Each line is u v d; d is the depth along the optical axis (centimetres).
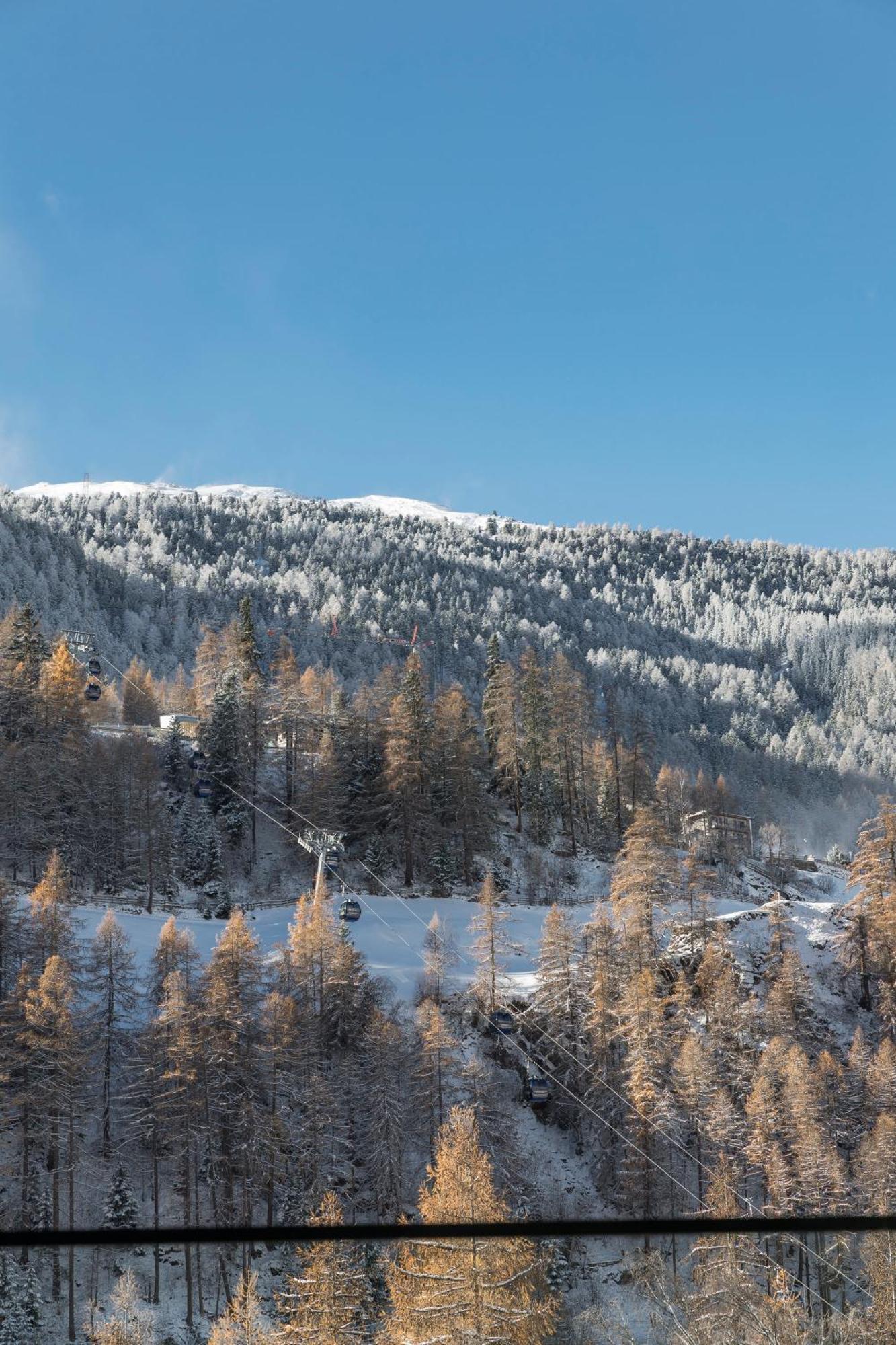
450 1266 3922
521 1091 6694
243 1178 5550
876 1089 6384
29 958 6147
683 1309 4931
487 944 7031
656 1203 5778
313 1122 5647
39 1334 4728
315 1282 4488
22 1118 5203
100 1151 5694
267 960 7288
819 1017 7494
